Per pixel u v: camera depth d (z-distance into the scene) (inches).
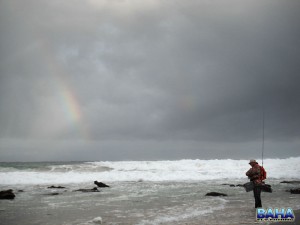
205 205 529.0
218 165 1622.8
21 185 984.3
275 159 1819.6
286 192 732.7
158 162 1726.1
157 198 637.9
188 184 982.4
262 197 633.6
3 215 450.6
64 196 690.8
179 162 1727.4
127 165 1641.2
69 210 493.7
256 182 480.1
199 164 1652.3
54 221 400.8
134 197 659.4
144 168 1579.7
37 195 712.4
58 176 1191.6
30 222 396.2
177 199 618.5
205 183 1017.5
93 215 442.0
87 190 793.6
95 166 1572.3
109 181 1109.1
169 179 1179.3
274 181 1066.1
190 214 436.1
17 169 1459.2
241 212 446.9
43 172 1315.2
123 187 892.0
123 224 370.0
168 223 370.6
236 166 1587.1
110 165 1635.1
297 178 1206.3
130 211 473.7
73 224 378.0
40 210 497.0
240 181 1096.8
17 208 520.4
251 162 491.8
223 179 1184.2
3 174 1194.0
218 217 407.5
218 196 662.5
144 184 987.9
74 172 1366.9
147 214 443.2
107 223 378.0
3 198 648.4
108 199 630.5
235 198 626.2
